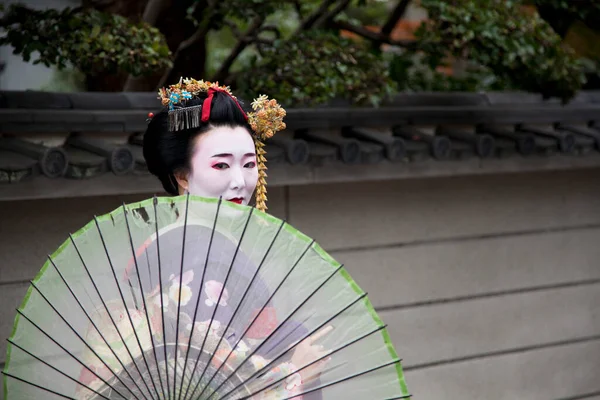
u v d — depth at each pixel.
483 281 11.41
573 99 11.43
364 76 9.29
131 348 3.84
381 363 3.85
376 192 10.56
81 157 7.86
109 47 8.12
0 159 7.45
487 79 13.29
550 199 11.95
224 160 4.51
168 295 3.90
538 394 11.87
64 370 3.90
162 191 8.49
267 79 9.20
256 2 9.52
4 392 3.94
